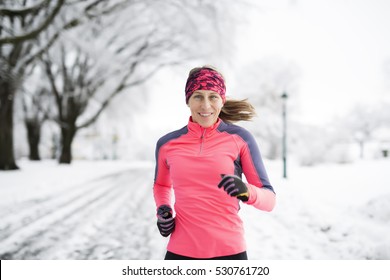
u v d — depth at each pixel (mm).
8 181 10516
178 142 1564
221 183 1303
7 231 4781
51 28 11062
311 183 9188
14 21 11195
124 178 13039
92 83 17812
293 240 4141
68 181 11438
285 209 5812
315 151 17656
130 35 15875
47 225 5133
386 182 8953
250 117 1777
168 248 1550
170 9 13055
